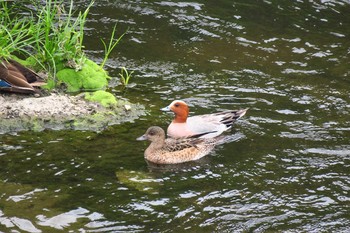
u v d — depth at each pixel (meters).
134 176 12.80
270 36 19.97
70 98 15.42
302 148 13.98
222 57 18.53
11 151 13.34
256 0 22.44
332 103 16.17
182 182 12.71
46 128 14.29
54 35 16.50
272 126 14.88
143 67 17.64
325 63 18.48
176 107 14.44
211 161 13.48
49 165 12.98
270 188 12.55
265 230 11.34
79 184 12.42
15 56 16.59
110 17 20.38
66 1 20.95
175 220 11.51
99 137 14.13
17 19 18.59
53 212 11.55
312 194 12.41
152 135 13.51
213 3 21.97
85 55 17.86
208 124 14.53
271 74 17.66
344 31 20.58
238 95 16.39
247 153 13.75
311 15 21.58
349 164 13.45
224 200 12.15
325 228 11.45
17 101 15.02
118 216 11.55
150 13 20.86
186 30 19.98
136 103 15.70
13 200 11.79
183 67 17.78
